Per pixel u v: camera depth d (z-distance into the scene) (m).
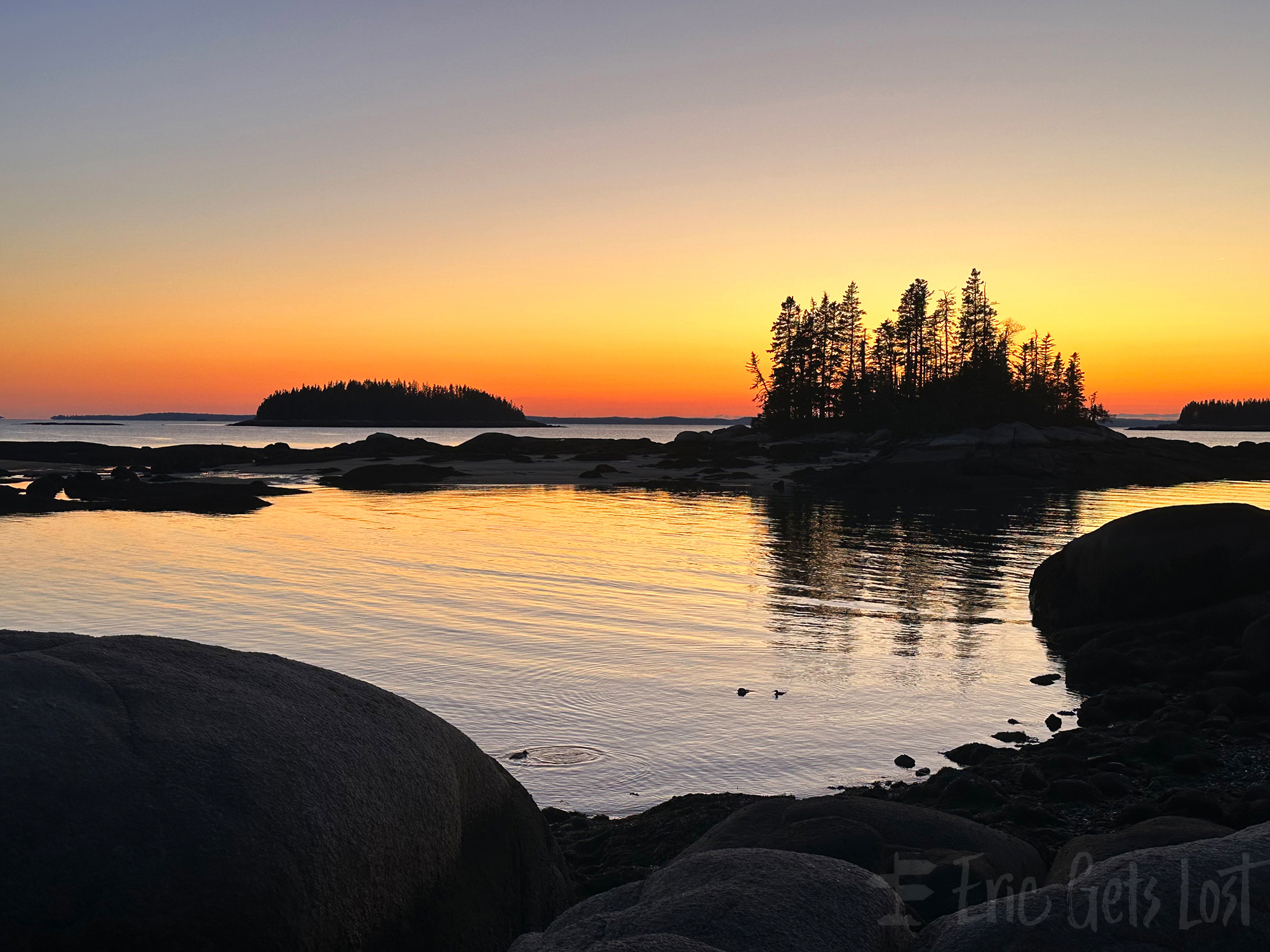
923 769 9.93
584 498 51.25
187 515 39.62
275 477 65.44
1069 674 14.03
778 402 108.12
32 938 2.85
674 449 90.75
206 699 3.65
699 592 20.98
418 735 4.24
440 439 176.00
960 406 94.50
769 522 38.81
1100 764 9.53
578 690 12.64
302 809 3.45
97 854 3.03
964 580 23.30
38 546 28.41
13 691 3.30
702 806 7.90
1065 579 17.83
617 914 3.30
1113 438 80.88
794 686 13.08
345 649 14.97
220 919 3.12
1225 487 64.75
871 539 32.38
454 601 19.47
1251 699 11.61
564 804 8.82
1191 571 16.19
